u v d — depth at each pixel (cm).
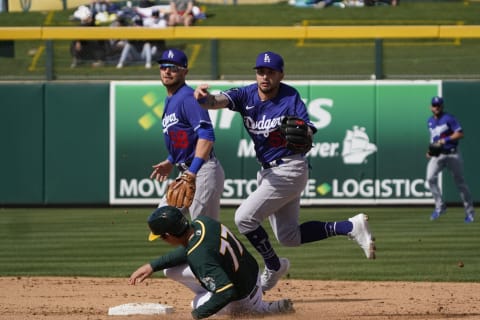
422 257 4009
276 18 10006
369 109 6088
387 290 3094
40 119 6172
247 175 6091
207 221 2025
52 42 6519
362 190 6097
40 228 5138
